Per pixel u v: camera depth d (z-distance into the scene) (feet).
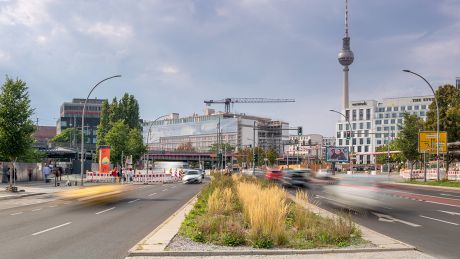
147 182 191.93
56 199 93.97
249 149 552.00
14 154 109.50
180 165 325.83
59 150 225.97
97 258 32.81
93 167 245.86
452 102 193.77
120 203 83.41
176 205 79.05
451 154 195.11
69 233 45.44
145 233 45.42
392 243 37.78
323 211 62.03
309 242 37.52
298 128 238.07
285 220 46.98
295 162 594.24
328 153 261.44
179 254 33.30
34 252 35.17
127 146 243.19
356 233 40.73
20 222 54.75
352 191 86.94
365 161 586.04
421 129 195.93
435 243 40.16
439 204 81.15
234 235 37.47
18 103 110.73
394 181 177.06
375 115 588.91
